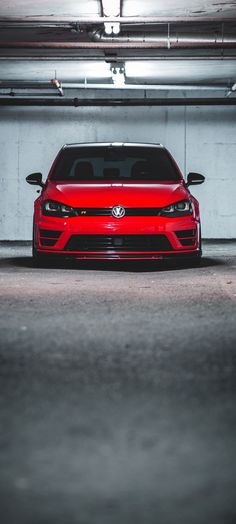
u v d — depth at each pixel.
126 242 8.73
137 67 14.84
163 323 5.07
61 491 2.11
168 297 6.50
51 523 1.89
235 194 16.97
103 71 15.37
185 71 15.30
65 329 4.82
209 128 16.91
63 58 13.91
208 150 16.92
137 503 2.03
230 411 2.94
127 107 16.88
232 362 3.85
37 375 3.54
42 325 4.97
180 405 3.03
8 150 16.84
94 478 2.21
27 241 16.44
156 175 9.70
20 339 4.46
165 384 3.38
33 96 16.98
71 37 12.74
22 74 15.67
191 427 2.72
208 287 7.25
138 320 5.20
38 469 2.29
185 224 8.88
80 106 16.77
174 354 4.04
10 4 10.30
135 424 2.76
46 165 16.84
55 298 6.41
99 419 2.82
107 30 11.15
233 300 6.30
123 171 17.11
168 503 2.03
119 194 8.84
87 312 5.58
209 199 16.94
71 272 8.83
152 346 4.26
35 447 2.49
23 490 2.12
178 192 9.09
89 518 1.93
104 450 2.46
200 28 12.03
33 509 1.99
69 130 16.86
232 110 16.92
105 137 16.88
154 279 8.02
